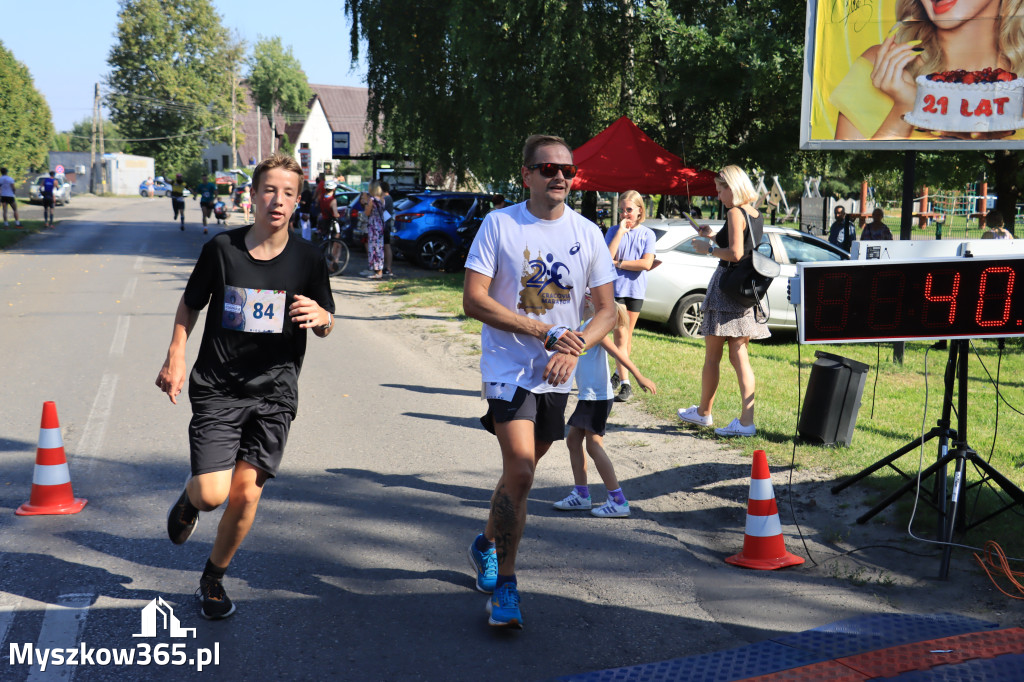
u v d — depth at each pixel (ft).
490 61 56.70
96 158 250.57
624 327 25.16
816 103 25.05
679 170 43.45
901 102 24.59
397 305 46.37
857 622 12.45
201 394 11.30
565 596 13.15
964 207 111.96
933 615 12.73
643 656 11.34
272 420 11.55
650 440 21.74
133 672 10.51
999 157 49.32
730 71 46.96
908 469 18.81
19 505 16.26
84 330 35.47
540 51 53.93
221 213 105.50
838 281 14.80
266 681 10.41
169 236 93.20
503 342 11.98
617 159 43.19
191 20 289.12
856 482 18.02
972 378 32.07
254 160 287.89
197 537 14.93
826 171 58.08
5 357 29.86
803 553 15.02
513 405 11.76
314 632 11.71
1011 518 16.07
